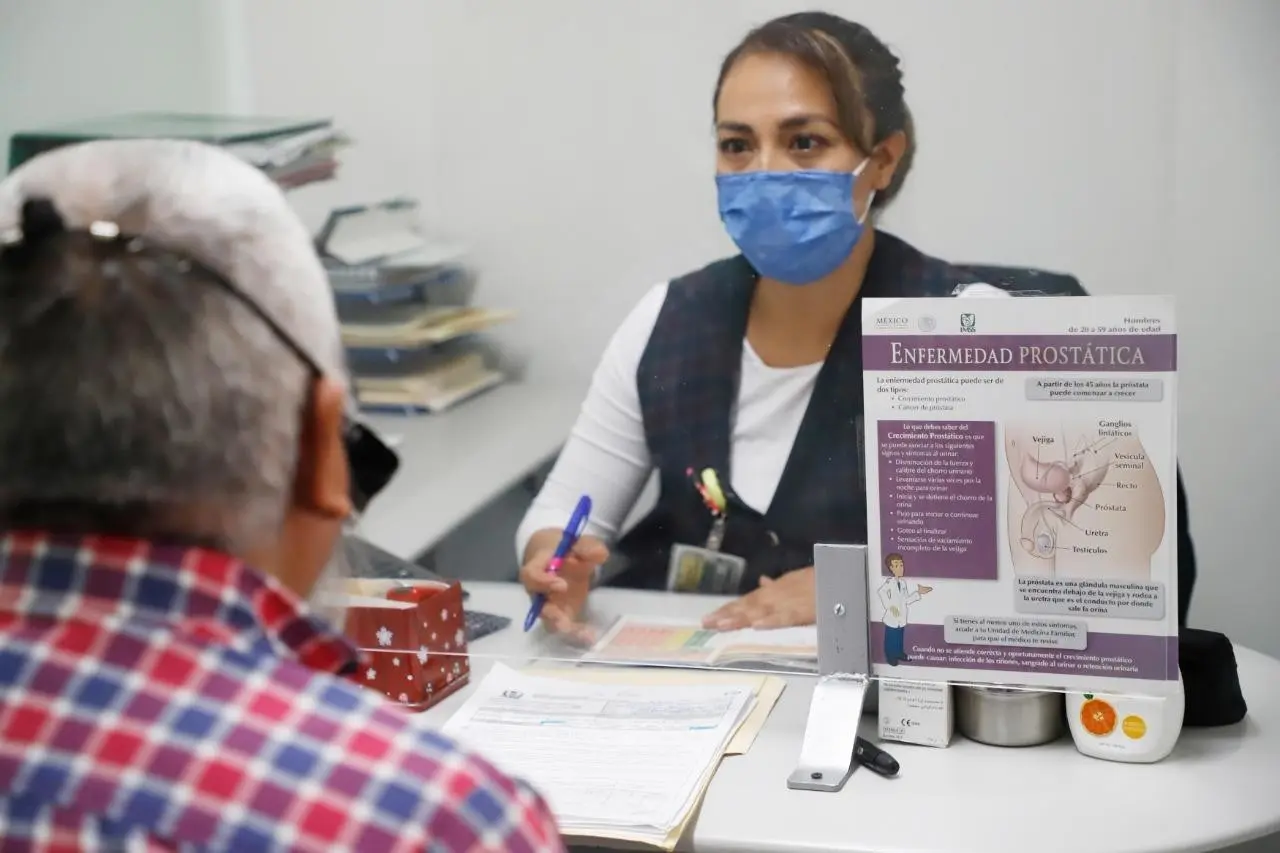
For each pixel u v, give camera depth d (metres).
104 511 0.61
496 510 1.75
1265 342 1.63
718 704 1.37
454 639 1.47
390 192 1.76
